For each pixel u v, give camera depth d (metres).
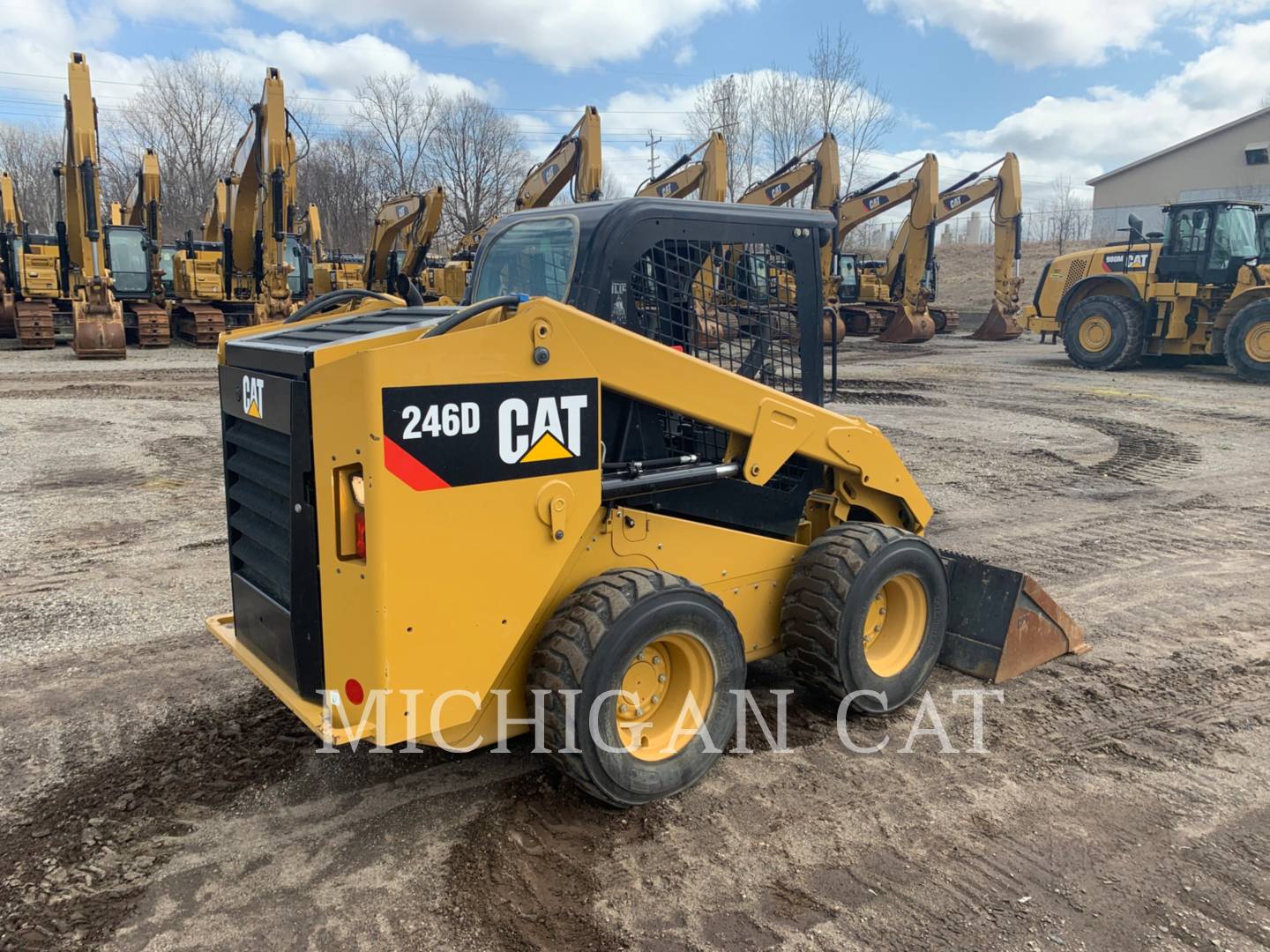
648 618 3.03
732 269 3.68
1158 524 7.09
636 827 3.12
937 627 4.07
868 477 4.00
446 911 2.70
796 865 2.92
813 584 3.69
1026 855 2.99
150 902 2.73
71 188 17.70
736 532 3.69
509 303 2.83
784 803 3.28
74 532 6.58
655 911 2.70
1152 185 44.78
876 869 2.91
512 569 2.86
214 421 11.11
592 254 3.31
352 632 2.72
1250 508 7.55
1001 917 2.69
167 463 8.85
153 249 20.83
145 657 4.52
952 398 13.55
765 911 2.70
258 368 3.07
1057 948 2.57
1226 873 2.91
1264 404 12.67
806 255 3.88
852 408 12.59
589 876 2.86
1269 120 40.97
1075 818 3.21
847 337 25.28
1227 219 14.91
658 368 3.16
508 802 3.26
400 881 2.83
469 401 2.69
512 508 2.83
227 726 3.81
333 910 2.70
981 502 7.75
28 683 4.22
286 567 3.04
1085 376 15.91
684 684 3.34
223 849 2.99
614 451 3.33
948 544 6.55
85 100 16.62
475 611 2.81
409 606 2.67
